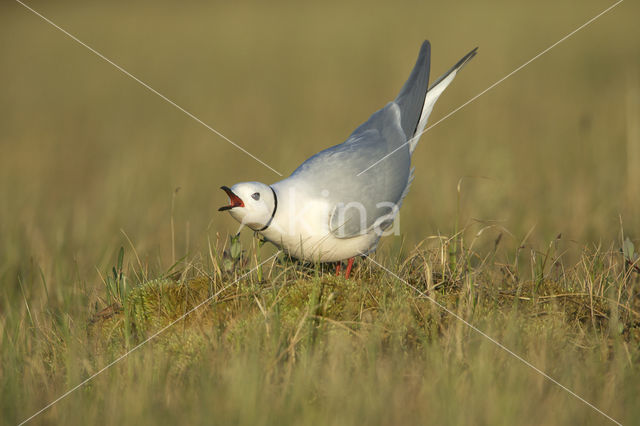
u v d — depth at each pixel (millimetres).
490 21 37969
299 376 6008
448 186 14852
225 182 17141
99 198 16203
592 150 17109
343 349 6469
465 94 25234
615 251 8172
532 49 31641
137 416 5742
